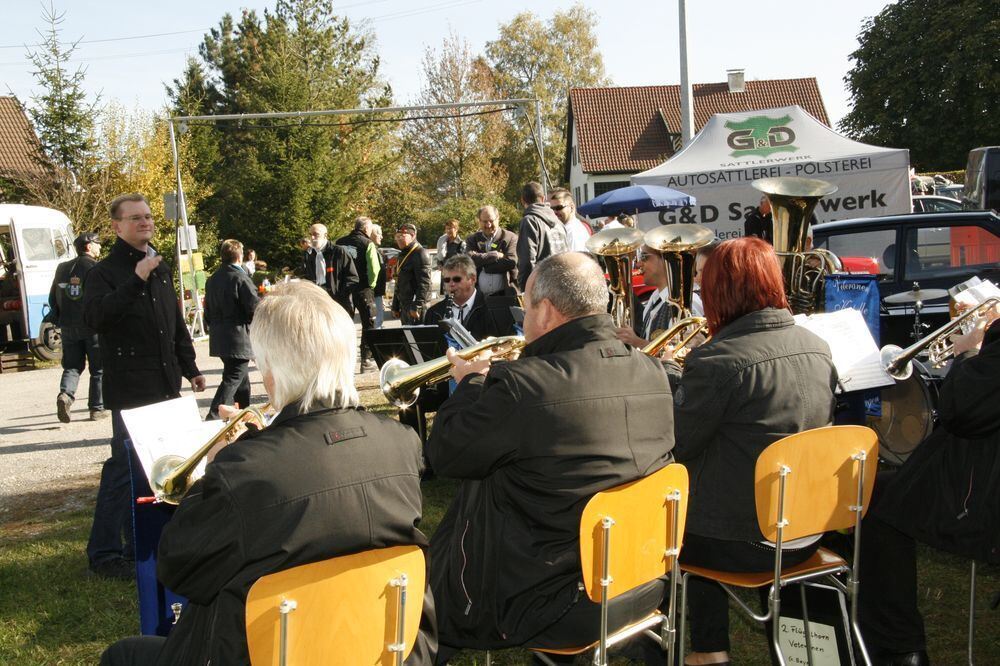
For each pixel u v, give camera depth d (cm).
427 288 1005
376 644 190
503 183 4216
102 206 2367
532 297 249
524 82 4912
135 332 436
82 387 1153
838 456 256
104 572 428
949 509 273
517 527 236
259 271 2252
